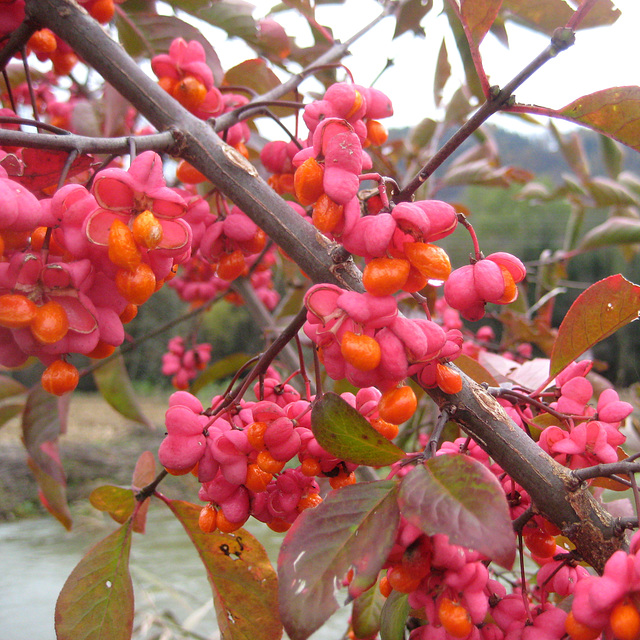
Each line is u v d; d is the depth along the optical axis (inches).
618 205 15.2
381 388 4.0
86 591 5.2
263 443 4.5
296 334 5.0
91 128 10.1
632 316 4.7
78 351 4.2
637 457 4.2
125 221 4.1
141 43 8.1
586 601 3.5
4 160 4.7
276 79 8.3
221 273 6.0
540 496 4.1
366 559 3.5
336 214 3.8
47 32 6.2
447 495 3.5
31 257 4.0
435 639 4.2
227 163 4.8
